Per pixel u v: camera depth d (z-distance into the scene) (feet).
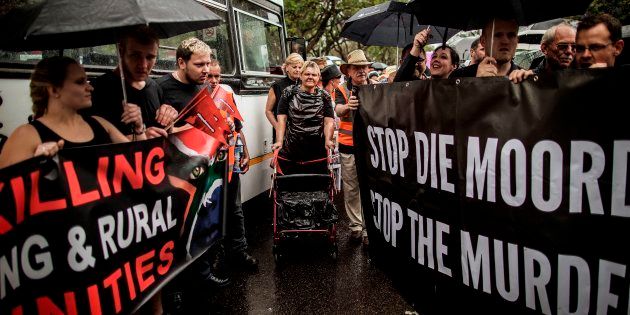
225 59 16.21
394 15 15.16
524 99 5.57
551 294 5.47
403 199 7.79
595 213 5.08
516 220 5.76
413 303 7.77
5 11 7.89
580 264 5.21
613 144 4.91
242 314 11.31
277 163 15.78
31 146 6.56
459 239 6.59
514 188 5.76
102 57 11.16
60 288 6.22
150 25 9.71
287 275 13.58
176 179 8.12
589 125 5.05
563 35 9.71
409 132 7.48
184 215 8.30
